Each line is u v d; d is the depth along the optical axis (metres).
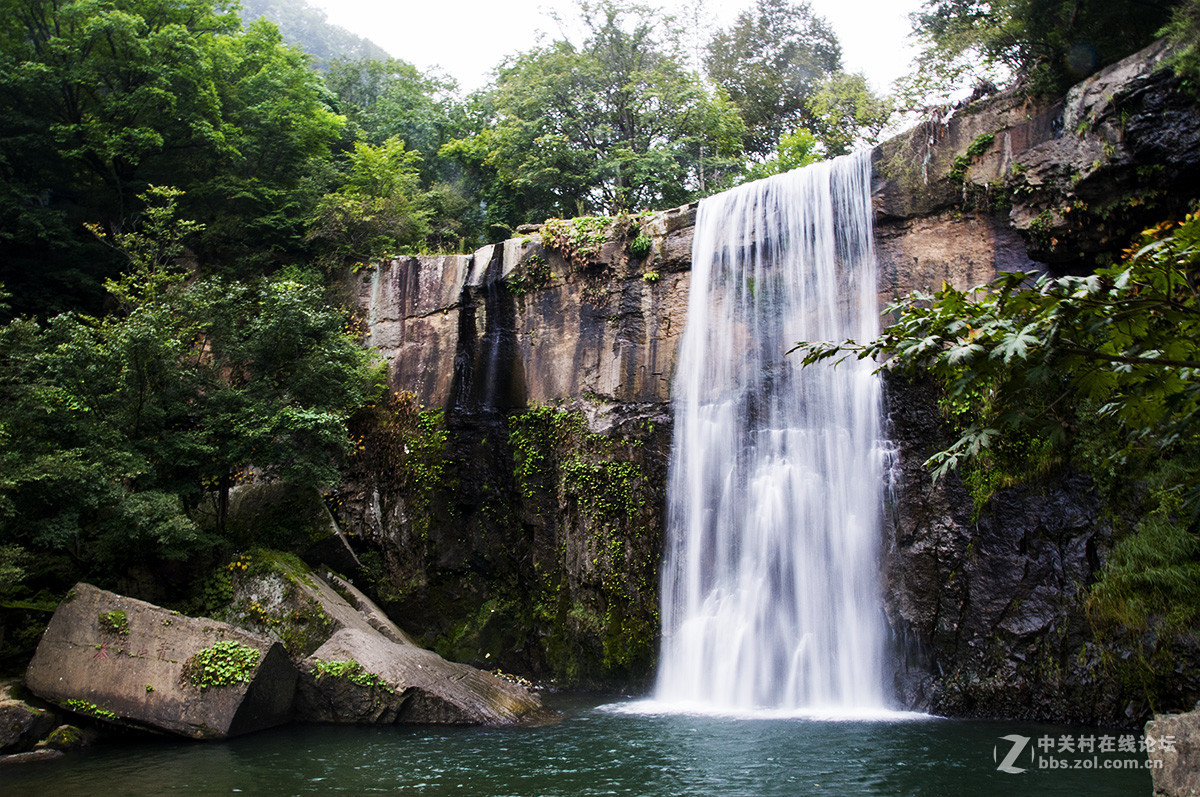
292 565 17.17
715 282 19.98
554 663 19.58
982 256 17.02
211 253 26.39
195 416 18.64
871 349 6.62
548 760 11.16
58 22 24.11
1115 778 10.02
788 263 19.08
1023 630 14.38
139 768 10.79
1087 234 15.45
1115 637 13.28
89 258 24.84
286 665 13.84
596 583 19.20
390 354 23.64
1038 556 14.55
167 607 16.69
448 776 10.29
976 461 15.43
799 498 17.53
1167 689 12.59
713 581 18.20
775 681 16.73
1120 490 13.85
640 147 29.97
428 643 20.47
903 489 16.30
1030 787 9.62
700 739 12.62
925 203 17.69
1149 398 6.61
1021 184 16.00
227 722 12.58
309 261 26.72
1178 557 12.67
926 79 19.95
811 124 35.97
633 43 30.42
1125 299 5.84
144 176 25.94
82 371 16.45
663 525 19.25
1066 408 14.58
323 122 29.86
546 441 21.11
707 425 19.20
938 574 15.54
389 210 26.55
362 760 11.19
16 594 16.08
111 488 15.49
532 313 22.19
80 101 25.08
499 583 21.09
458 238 30.45
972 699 14.68
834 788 9.65
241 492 20.28
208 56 26.11
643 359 20.47
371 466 22.38
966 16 19.95
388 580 21.19
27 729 11.84
